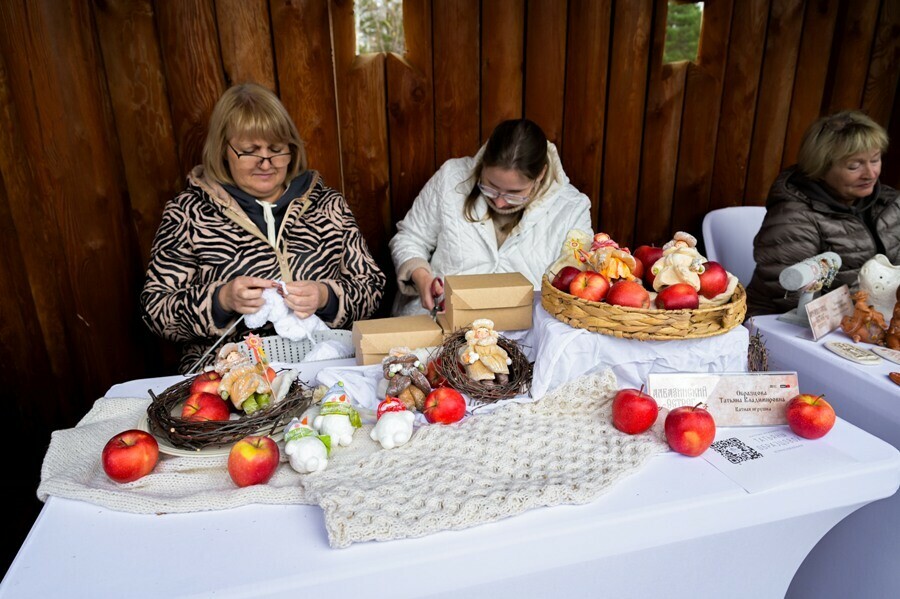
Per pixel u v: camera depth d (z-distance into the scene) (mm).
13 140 1761
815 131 1961
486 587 884
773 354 1598
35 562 787
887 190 2037
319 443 971
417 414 1147
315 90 2027
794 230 1983
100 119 1797
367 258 1920
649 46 2314
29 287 1903
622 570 960
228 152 1662
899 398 1255
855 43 2523
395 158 2211
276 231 1762
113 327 1958
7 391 1950
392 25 2174
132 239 1990
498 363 1175
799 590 1553
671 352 1195
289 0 1907
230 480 967
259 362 1122
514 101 2236
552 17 2148
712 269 1187
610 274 1227
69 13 1668
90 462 993
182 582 758
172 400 1098
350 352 1597
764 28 2404
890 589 1314
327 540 834
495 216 2000
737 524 949
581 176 2408
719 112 2490
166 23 1827
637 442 1041
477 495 888
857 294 1534
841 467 994
